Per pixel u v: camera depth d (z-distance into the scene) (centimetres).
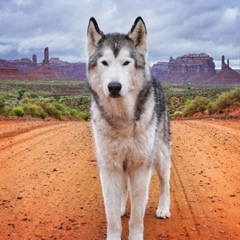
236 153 355
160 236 167
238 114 859
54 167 305
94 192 235
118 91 145
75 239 165
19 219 189
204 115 988
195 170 291
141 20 161
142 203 159
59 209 204
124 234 171
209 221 185
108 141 153
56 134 517
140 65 157
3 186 248
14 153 362
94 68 159
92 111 161
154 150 163
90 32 165
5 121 721
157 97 175
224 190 237
